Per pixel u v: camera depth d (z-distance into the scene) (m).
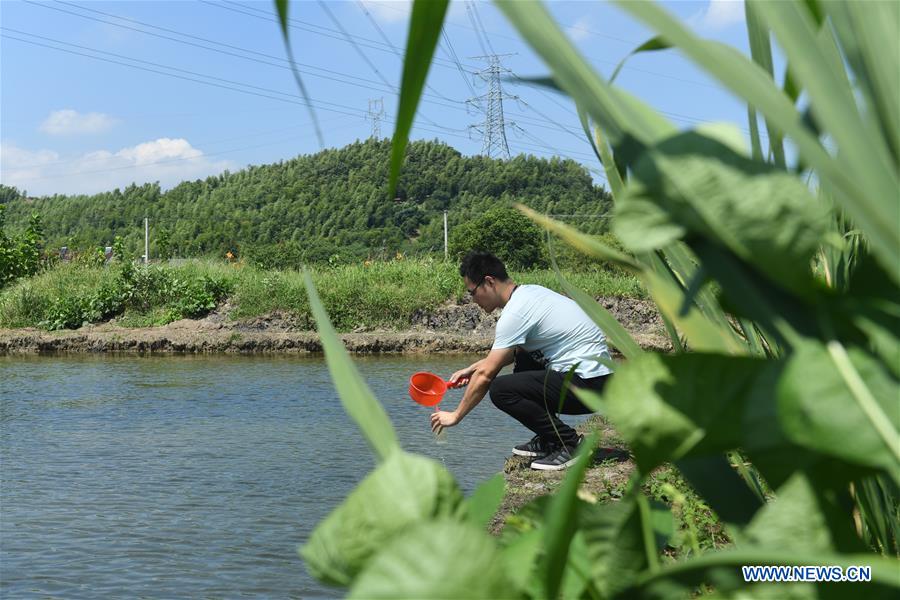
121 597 3.28
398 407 8.17
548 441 4.58
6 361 12.99
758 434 0.29
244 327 16.56
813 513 0.30
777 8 0.27
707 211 0.28
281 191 89.25
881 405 0.27
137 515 4.48
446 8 0.30
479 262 4.74
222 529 4.21
